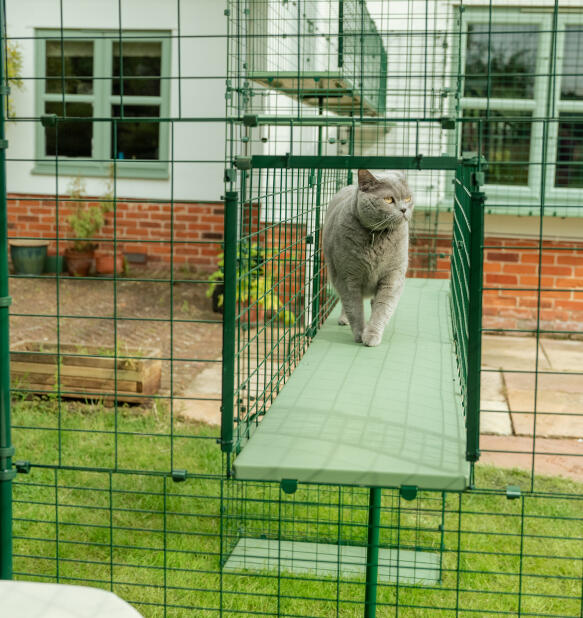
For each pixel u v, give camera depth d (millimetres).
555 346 6152
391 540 3229
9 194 7926
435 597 2822
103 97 7875
